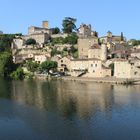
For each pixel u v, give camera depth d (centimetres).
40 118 9600
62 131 8206
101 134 8006
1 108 11150
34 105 11788
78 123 9012
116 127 8631
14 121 9225
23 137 7744
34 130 8300
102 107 11475
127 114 10275
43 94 14812
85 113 10356
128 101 12875
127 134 8019
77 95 14562
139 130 8356
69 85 19612
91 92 15838
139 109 11131
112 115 10094
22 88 17225
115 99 13400
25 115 10012
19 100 12975
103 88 18062
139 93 15650
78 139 7625
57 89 17000
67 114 10181
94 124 8919
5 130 8306
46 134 7969
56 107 11388
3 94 14712
